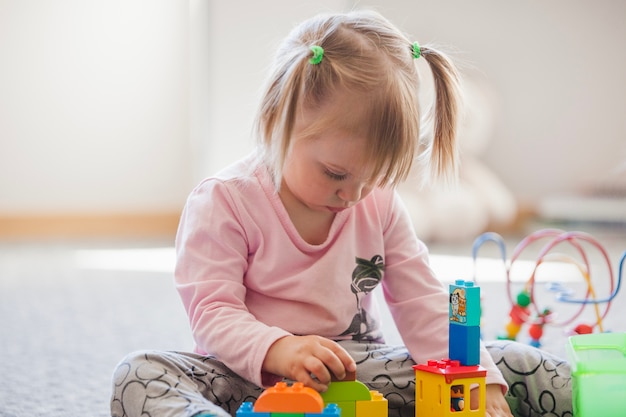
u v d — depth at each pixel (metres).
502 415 0.98
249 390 1.01
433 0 3.64
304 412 0.77
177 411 0.86
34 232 3.43
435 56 1.07
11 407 1.21
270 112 0.98
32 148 3.43
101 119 3.48
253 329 0.94
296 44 1.00
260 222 1.06
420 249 1.16
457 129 1.09
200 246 1.03
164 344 1.64
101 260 2.84
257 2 2.88
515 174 3.77
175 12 3.50
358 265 1.11
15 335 1.71
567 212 3.56
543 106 3.76
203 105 3.12
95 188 3.49
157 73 3.51
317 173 0.95
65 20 3.42
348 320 1.10
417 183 3.36
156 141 3.53
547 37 3.74
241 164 1.11
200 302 1.00
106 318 1.90
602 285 2.31
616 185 3.72
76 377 1.39
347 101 0.94
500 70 3.73
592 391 0.89
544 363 1.05
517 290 2.22
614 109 3.75
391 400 1.06
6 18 3.37
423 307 1.10
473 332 0.92
